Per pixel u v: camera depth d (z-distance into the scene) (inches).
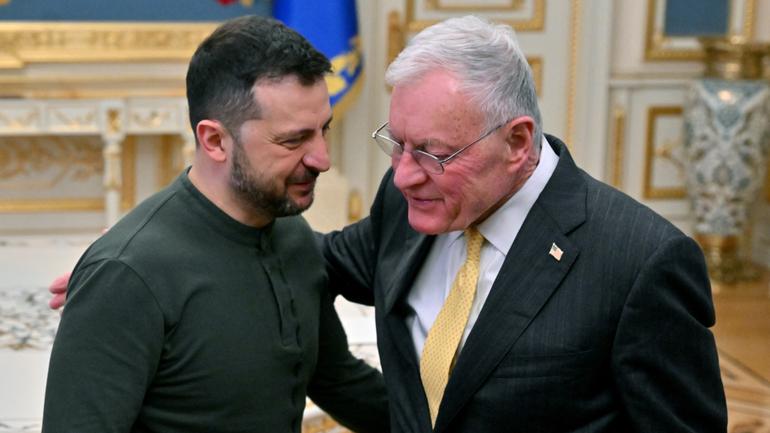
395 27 252.5
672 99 270.5
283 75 75.6
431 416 83.2
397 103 74.9
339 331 94.9
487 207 78.1
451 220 77.8
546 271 78.6
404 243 89.6
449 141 73.5
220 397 79.0
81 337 74.5
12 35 229.8
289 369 83.7
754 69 248.4
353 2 232.5
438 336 82.9
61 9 235.0
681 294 76.5
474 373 78.8
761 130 247.6
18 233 247.6
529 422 78.1
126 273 75.3
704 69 260.1
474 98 73.2
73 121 234.2
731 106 244.7
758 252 273.6
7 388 147.6
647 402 75.2
